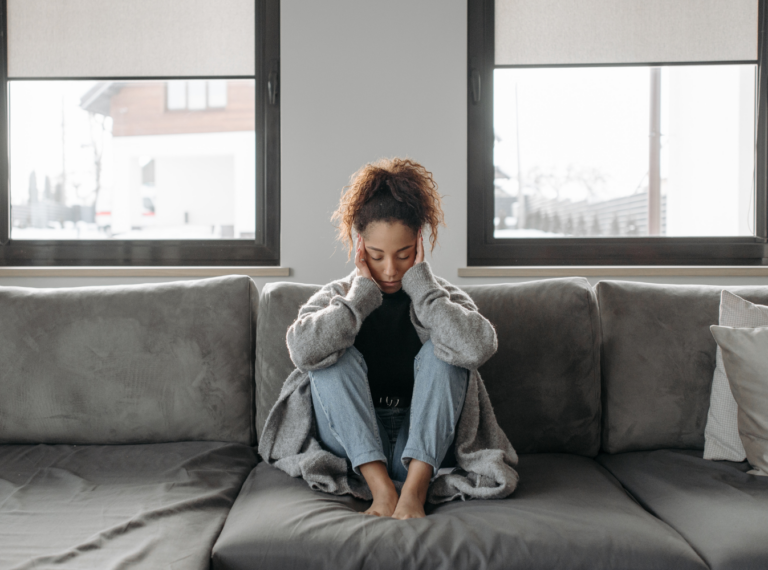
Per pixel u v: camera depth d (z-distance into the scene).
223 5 2.01
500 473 1.05
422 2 1.92
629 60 2.00
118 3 2.02
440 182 1.94
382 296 1.25
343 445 1.09
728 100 2.09
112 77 2.03
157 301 1.45
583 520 0.94
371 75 1.92
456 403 1.10
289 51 1.93
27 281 1.96
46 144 2.10
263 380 1.39
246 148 2.08
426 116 1.93
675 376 1.35
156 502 1.05
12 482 1.16
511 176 2.08
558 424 1.34
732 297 1.33
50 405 1.39
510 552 0.86
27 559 0.84
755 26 1.99
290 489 1.09
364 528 0.91
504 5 1.99
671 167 2.10
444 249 1.94
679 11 1.99
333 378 1.12
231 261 2.03
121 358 1.41
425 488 1.03
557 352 1.35
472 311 1.16
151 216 2.13
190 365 1.40
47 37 2.03
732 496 1.04
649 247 2.01
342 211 1.34
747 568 0.86
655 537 0.90
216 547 0.91
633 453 1.33
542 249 2.01
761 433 1.16
